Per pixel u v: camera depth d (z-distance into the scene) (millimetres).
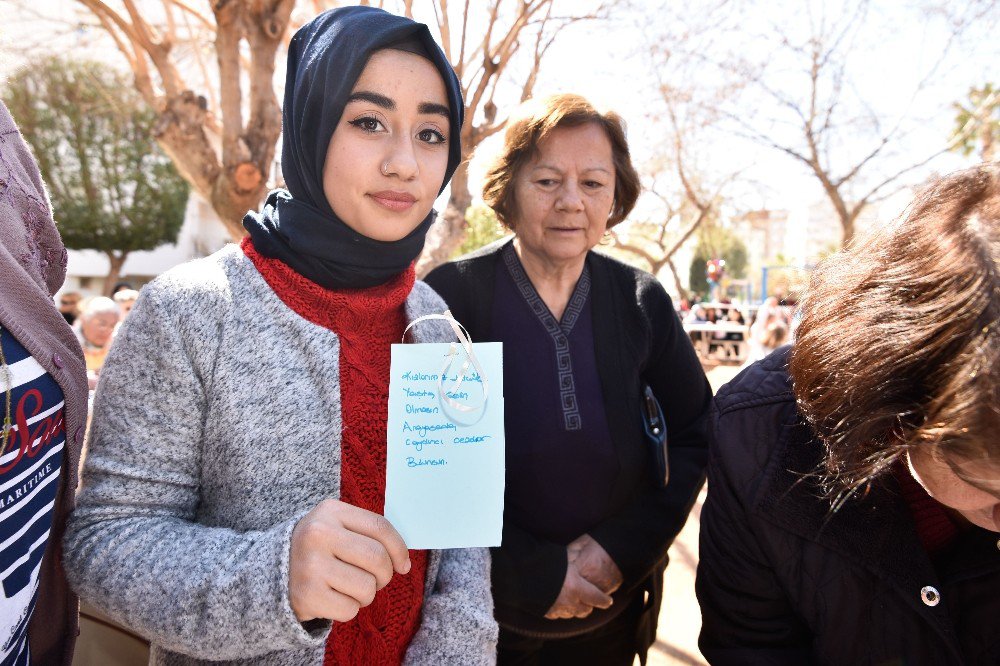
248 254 1061
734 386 1194
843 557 1015
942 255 763
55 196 18688
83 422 919
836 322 863
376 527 860
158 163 20312
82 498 915
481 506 984
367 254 1046
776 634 1157
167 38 3789
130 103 6984
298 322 1000
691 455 1840
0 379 736
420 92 1049
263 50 3551
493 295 1743
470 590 1141
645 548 1636
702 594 1238
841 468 861
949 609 986
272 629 802
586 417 1638
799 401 937
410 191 1043
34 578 798
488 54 3531
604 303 1771
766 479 1065
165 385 924
